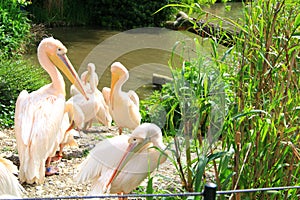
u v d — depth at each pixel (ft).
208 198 8.81
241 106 12.05
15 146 18.95
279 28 12.80
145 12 54.08
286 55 11.93
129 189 13.69
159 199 12.76
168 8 54.60
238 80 12.16
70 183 16.14
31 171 15.34
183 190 12.80
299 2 12.87
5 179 12.92
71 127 17.08
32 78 25.86
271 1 12.41
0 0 38.27
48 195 15.29
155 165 13.32
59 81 17.16
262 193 12.00
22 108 15.99
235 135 11.71
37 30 41.68
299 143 12.26
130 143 13.15
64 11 51.78
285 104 12.21
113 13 53.83
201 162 11.27
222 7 53.26
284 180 12.14
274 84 12.62
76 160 17.79
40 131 15.43
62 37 46.44
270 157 11.85
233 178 11.82
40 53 17.40
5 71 24.89
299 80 12.66
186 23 26.96
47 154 15.71
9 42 35.53
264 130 11.62
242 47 12.72
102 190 13.35
